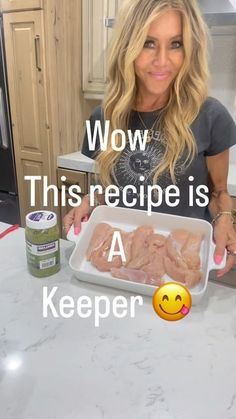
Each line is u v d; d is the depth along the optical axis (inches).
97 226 38.0
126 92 41.0
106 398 21.9
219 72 84.9
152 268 32.3
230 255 33.5
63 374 23.6
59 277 34.4
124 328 27.8
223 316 29.1
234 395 22.0
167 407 21.3
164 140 42.8
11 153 99.3
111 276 31.9
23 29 83.4
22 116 92.8
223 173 45.3
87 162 86.1
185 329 27.7
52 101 87.0
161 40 34.8
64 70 87.8
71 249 39.7
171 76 37.9
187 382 23.0
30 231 33.2
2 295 31.8
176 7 33.6
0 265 36.7
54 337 26.9
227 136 42.6
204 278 30.6
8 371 23.9
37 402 21.7
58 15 81.5
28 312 29.6
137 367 24.2
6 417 20.8
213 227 38.4
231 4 65.7
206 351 25.5
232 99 85.4
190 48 36.3
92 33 87.3
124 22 36.6
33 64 85.4
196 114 41.4
